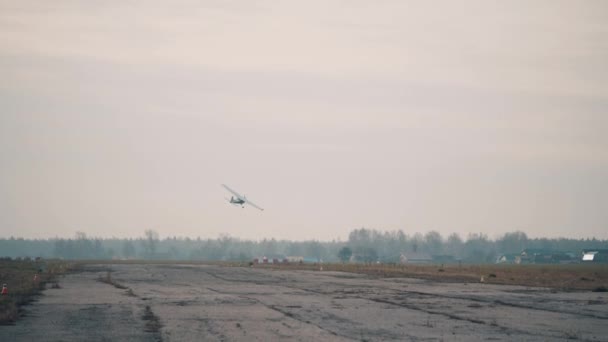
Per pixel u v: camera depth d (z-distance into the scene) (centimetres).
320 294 7112
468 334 4106
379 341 3822
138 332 4150
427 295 7000
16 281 8675
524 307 5706
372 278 10638
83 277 10375
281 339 3884
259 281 9594
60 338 3919
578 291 7612
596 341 3856
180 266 17050
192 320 4738
